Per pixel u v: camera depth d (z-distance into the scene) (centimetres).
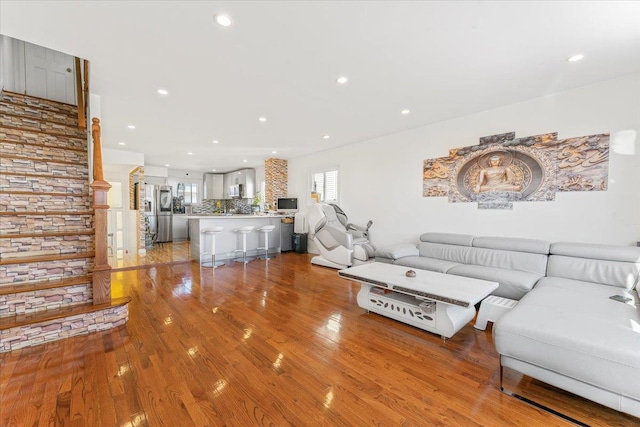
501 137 360
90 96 306
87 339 227
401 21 192
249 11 181
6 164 269
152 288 372
